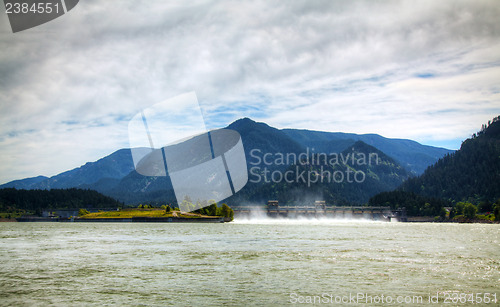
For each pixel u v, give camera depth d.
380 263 58.16
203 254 67.62
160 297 37.75
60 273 49.62
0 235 116.50
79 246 81.25
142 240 96.06
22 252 70.75
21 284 43.34
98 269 52.41
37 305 35.25
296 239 100.12
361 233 134.12
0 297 37.94
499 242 102.19
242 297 37.69
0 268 53.25
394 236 120.06
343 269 52.56
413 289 41.41
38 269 52.47
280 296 38.09
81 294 38.97
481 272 51.72
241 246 80.94
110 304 35.47
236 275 48.31
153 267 54.03
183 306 34.75
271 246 81.00
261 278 46.47
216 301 36.31
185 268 53.22
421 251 75.00
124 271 50.97
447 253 72.38
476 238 117.81
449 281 45.69
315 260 60.72
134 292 39.69
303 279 45.97
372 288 41.56
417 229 183.25
